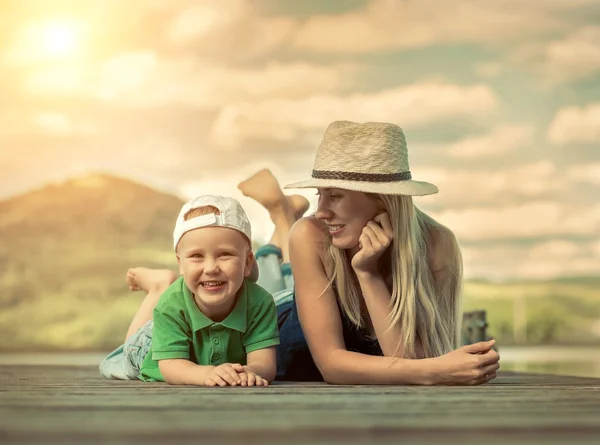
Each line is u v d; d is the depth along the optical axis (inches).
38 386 85.4
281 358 102.3
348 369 85.9
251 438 45.2
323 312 89.4
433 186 88.0
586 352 361.1
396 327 87.0
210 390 76.4
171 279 111.4
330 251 90.2
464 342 148.0
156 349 88.4
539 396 69.8
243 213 89.0
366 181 86.1
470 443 44.3
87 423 51.1
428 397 67.9
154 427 49.0
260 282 124.0
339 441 44.5
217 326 88.5
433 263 93.7
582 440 45.4
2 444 43.3
